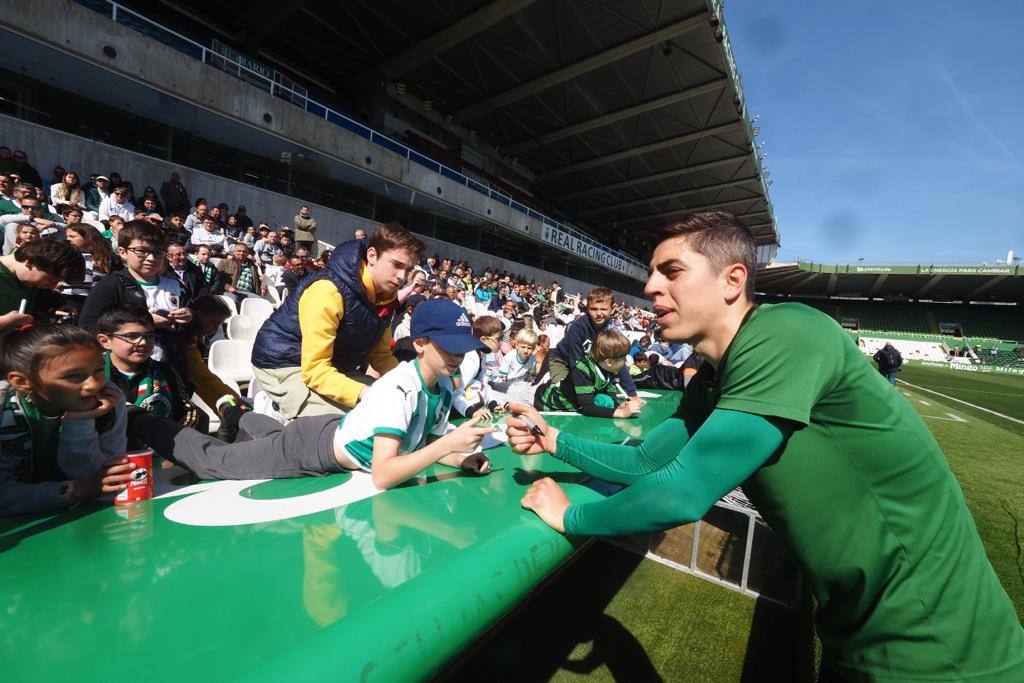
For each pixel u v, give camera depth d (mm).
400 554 1002
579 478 1635
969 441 7102
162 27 10516
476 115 22750
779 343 833
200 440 1571
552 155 27359
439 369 1488
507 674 1801
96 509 1215
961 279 39562
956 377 23062
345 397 1872
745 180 29188
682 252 980
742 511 2436
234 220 11078
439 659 778
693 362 4141
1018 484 4805
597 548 2824
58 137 9414
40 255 2277
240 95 11922
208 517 1180
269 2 14891
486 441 2188
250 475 1503
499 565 976
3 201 6020
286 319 2162
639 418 2758
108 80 9852
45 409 1248
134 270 3057
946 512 872
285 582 871
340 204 16000
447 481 1536
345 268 1934
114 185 9047
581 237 29422
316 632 707
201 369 2803
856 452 849
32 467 1273
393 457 1380
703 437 882
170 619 748
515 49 17703
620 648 1974
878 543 875
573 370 2922
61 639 690
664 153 26234
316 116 13812
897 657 898
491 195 22094
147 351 2029
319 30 16594
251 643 696
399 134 20906
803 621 2064
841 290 47844
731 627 2135
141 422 1648
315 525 1146
